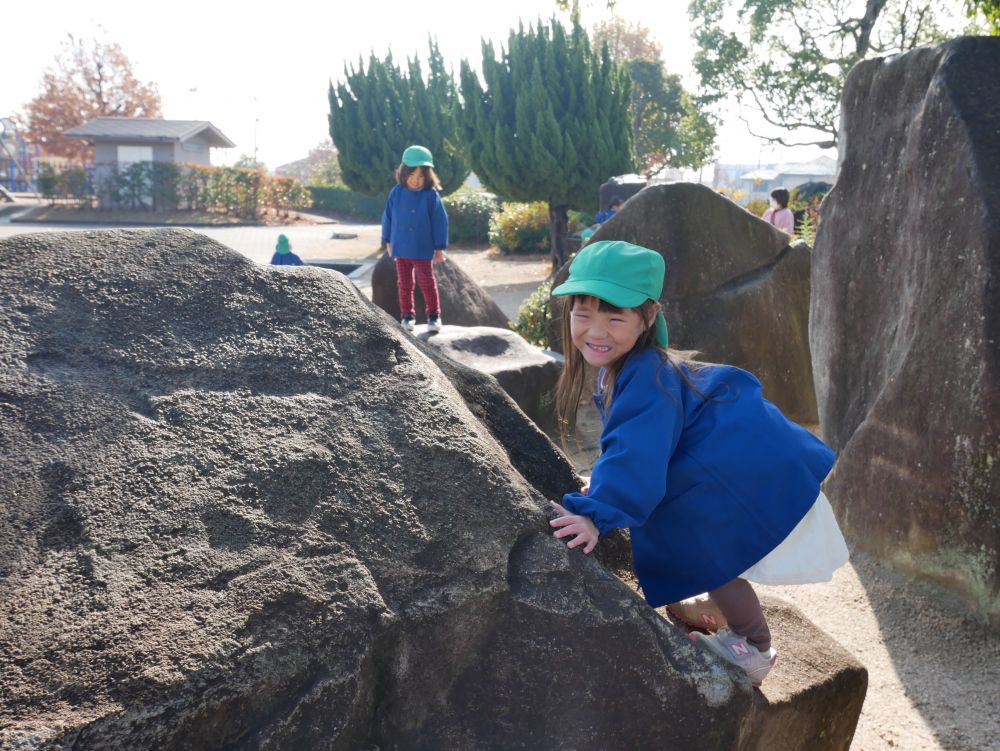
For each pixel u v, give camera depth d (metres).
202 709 1.43
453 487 1.91
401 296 7.48
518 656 1.77
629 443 1.83
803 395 7.50
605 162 18.42
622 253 1.93
